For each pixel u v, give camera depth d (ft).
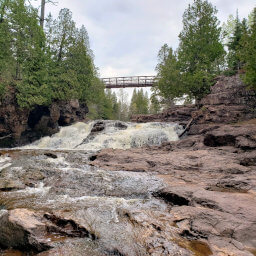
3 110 64.85
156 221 15.16
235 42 98.53
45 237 13.44
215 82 88.58
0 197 22.40
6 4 66.49
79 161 42.27
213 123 71.15
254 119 65.77
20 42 68.39
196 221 15.05
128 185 26.04
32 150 58.08
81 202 20.74
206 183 25.53
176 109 107.04
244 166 32.81
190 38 95.71
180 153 43.55
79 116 106.73
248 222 14.53
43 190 25.04
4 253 12.57
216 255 11.28
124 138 72.69
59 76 81.87
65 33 91.15
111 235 13.35
